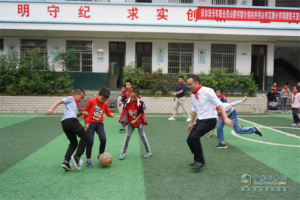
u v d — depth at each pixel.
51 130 7.13
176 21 11.80
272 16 12.09
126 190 3.27
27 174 3.82
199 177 3.73
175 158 4.69
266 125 8.32
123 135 6.71
